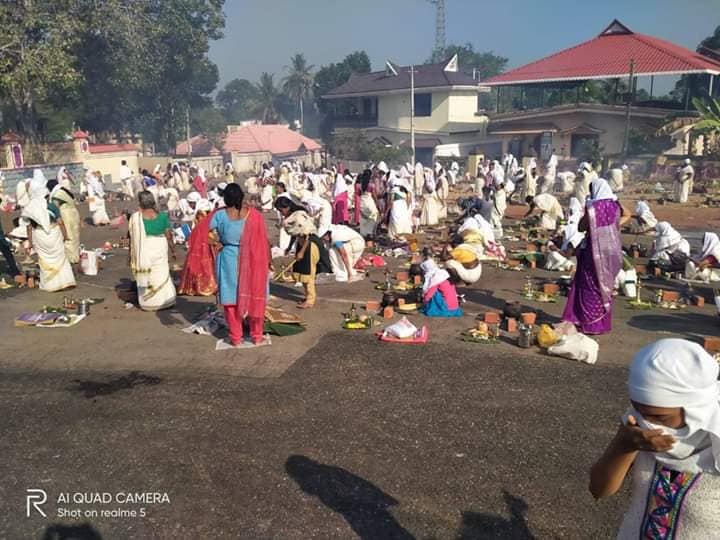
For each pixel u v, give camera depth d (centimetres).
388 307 820
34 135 3253
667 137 3025
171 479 440
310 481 433
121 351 704
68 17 2809
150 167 4097
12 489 432
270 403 559
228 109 9494
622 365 642
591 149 3209
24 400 577
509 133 3591
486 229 1216
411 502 407
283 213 870
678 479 211
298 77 7631
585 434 494
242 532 380
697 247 1363
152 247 852
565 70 3566
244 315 689
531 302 895
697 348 205
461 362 653
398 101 4534
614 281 729
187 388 597
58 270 985
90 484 436
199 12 4059
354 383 601
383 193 1585
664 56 3347
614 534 373
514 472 441
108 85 3691
